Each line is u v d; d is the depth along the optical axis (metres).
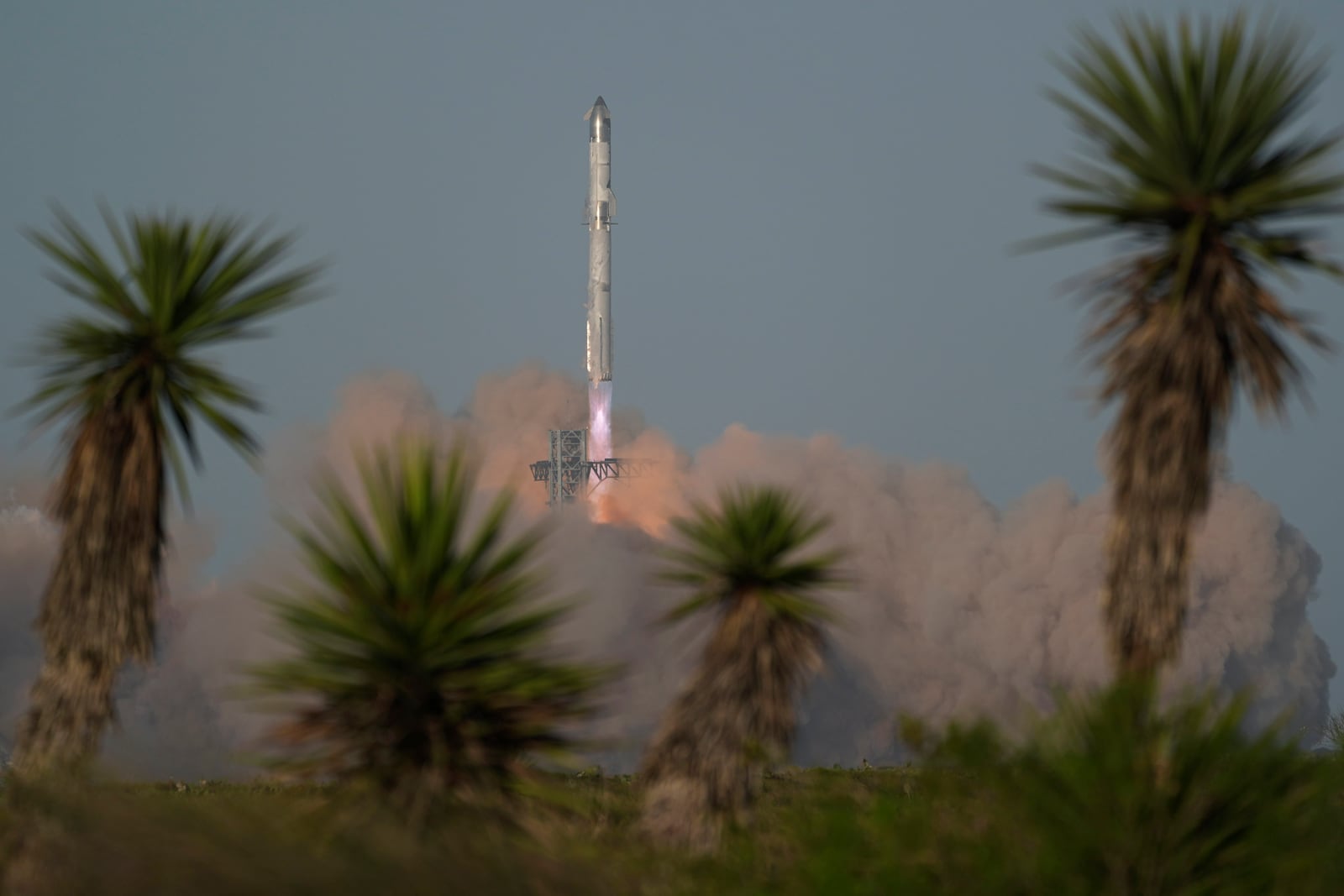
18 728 51.81
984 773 39.84
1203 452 53.34
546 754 38.78
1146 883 38.03
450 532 38.69
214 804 37.44
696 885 44.03
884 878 38.84
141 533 53.12
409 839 35.09
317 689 37.81
